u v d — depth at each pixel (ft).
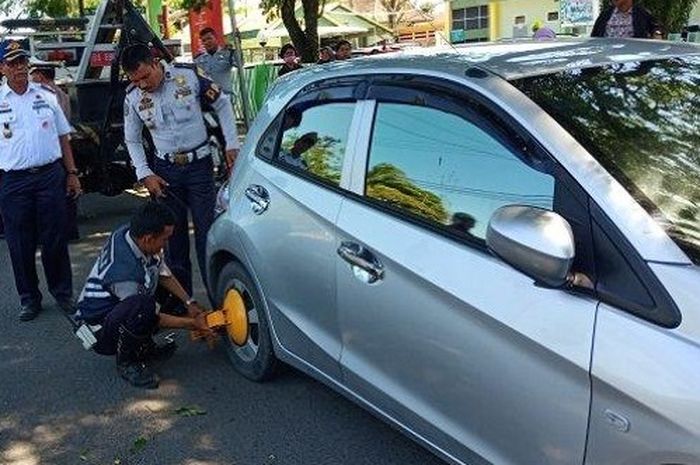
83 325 14.80
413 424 10.03
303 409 13.43
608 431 7.47
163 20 47.52
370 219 10.52
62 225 18.56
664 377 6.97
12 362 16.28
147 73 16.19
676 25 37.78
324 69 12.63
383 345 10.32
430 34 124.16
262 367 14.01
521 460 8.52
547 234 7.62
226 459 12.10
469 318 8.84
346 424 12.87
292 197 12.16
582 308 7.72
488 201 9.03
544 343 7.93
